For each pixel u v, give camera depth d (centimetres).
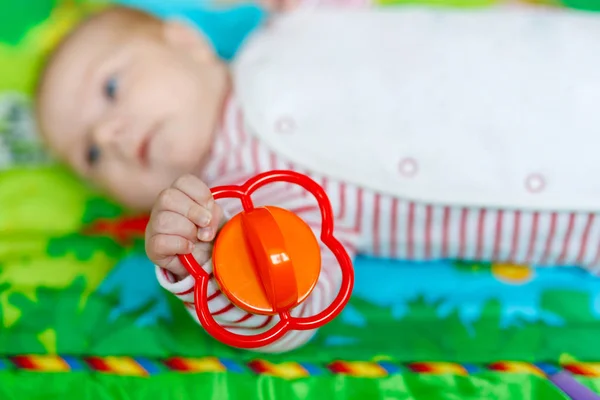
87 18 119
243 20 137
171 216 69
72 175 122
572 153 90
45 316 96
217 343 90
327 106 97
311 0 122
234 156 100
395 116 95
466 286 99
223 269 66
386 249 101
